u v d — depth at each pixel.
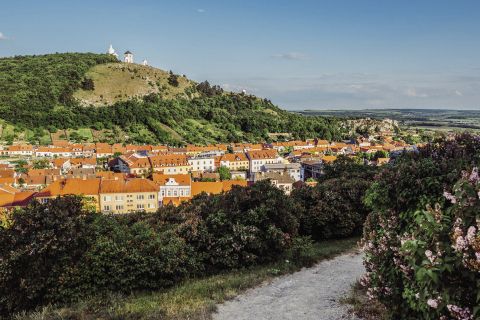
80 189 74.19
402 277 7.49
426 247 5.82
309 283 14.12
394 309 7.99
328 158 131.12
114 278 13.82
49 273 13.16
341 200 22.81
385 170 9.95
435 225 5.91
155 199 77.75
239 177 114.62
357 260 17.16
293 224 18.25
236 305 12.18
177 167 127.06
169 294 13.59
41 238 12.99
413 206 8.69
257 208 17.25
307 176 128.88
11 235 13.23
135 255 14.31
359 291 12.69
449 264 5.36
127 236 15.23
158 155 129.38
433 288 5.65
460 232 5.41
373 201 9.73
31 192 70.50
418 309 6.38
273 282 14.38
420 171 8.81
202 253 16.59
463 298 5.52
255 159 139.50
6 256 12.84
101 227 15.35
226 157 139.75
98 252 14.00
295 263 16.62
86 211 15.23
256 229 16.66
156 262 14.38
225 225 17.08
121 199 75.94
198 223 17.41
